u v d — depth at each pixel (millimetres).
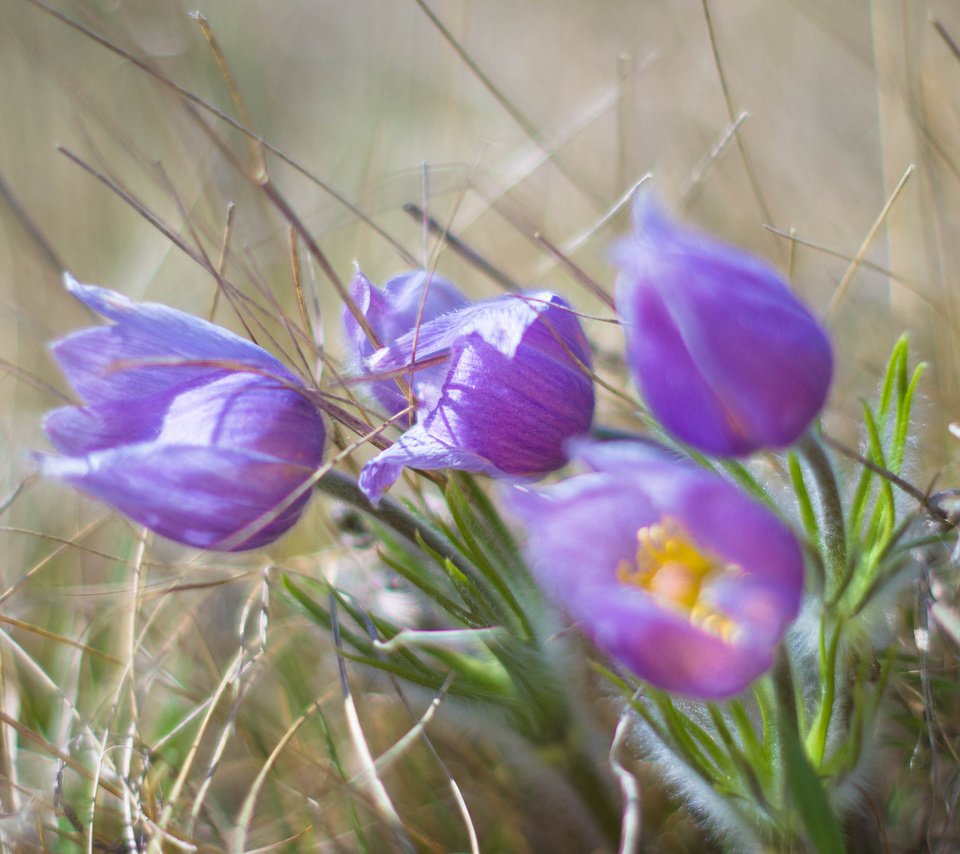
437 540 419
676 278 363
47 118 761
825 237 628
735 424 369
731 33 815
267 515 399
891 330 526
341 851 433
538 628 416
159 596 472
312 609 427
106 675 470
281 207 434
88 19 723
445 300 432
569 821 438
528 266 634
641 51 839
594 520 369
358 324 427
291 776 448
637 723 415
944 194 553
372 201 668
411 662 420
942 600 424
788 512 414
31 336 584
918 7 620
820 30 778
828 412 495
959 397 490
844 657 397
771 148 705
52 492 510
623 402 485
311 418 407
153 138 732
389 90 828
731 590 362
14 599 479
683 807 416
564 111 796
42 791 444
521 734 420
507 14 958
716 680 361
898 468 402
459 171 689
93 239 698
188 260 646
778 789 389
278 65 893
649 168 696
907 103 532
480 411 402
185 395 400
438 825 441
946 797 415
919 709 428
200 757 456
